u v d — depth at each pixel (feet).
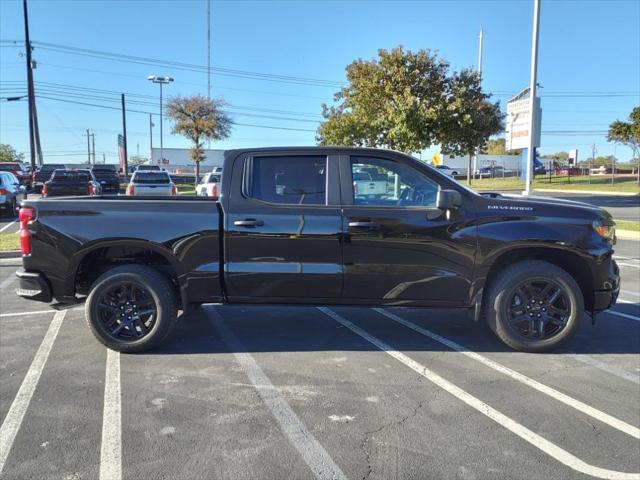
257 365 16.15
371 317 21.61
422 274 16.60
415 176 16.96
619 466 10.75
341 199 16.70
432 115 65.41
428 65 68.28
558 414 12.98
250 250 16.53
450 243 16.53
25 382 14.78
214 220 16.53
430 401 13.65
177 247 16.53
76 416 12.75
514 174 214.28
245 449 11.27
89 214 16.67
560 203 17.34
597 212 17.03
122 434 11.88
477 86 71.61
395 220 16.43
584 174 204.23
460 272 16.63
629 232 48.49
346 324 20.56
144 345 16.96
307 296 16.84
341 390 14.32
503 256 17.17
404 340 18.62
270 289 16.76
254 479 10.22
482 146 73.87
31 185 94.38
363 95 70.28
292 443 11.53
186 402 13.53
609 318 21.67
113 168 104.12
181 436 11.80
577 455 11.13
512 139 60.03
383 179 16.92
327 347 17.84
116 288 16.89
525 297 17.07
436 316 21.77
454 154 73.46
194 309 22.29
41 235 16.71
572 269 17.61
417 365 16.17
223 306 23.21
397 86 68.49
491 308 17.07
